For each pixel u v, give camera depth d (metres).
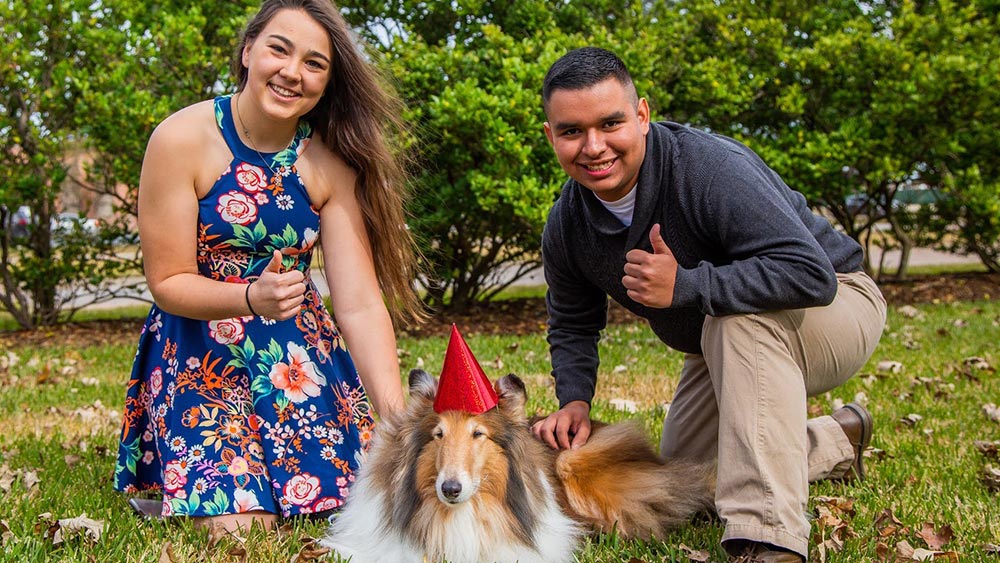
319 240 3.84
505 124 8.16
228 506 3.39
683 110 10.50
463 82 8.62
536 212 8.12
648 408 5.57
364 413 3.82
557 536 3.07
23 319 9.91
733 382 2.93
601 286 3.51
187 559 3.02
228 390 3.52
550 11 9.75
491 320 9.83
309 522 3.43
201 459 3.44
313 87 3.39
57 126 9.36
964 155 11.23
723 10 10.41
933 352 7.16
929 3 11.34
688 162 3.09
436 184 8.89
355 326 3.70
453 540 2.91
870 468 4.21
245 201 3.53
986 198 10.55
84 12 9.05
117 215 10.82
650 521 3.29
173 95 9.06
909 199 12.38
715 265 3.20
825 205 11.36
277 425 3.55
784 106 10.06
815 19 10.89
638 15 10.20
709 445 3.74
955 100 10.11
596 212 3.31
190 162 3.44
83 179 10.99
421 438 2.97
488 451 2.91
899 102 10.01
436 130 8.47
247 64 3.49
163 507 3.43
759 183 3.00
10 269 10.01
